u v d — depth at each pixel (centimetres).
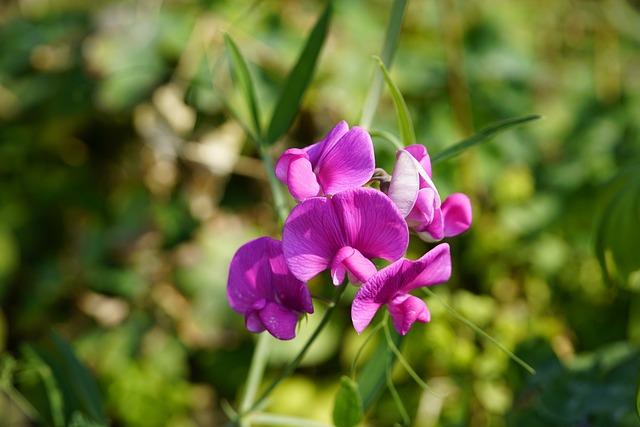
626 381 37
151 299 48
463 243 49
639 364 38
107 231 50
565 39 60
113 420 48
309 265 29
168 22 50
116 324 49
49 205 52
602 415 37
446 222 30
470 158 49
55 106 51
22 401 39
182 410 47
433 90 51
